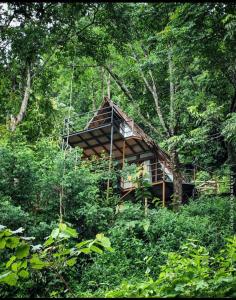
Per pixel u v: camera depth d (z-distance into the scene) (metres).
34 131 19.42
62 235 2.47
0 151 14.70
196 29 13.11
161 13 13.70
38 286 4.08
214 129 19.52
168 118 21.14
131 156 23.83
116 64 22.69
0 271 2.46
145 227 14.32
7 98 17.66
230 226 15.73
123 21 17.34
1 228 2.38
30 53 16.16
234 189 19.36
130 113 25.73
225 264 3.68
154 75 22.11
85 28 17.91
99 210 15.40
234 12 11.15
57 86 28.47
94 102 30.00
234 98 18.16
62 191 15.34
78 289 12.36
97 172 18.08
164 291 3.16
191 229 14.93
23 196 14.67
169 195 22.09
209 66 15.92
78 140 23.20
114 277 12.70
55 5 15.80
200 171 23.16
